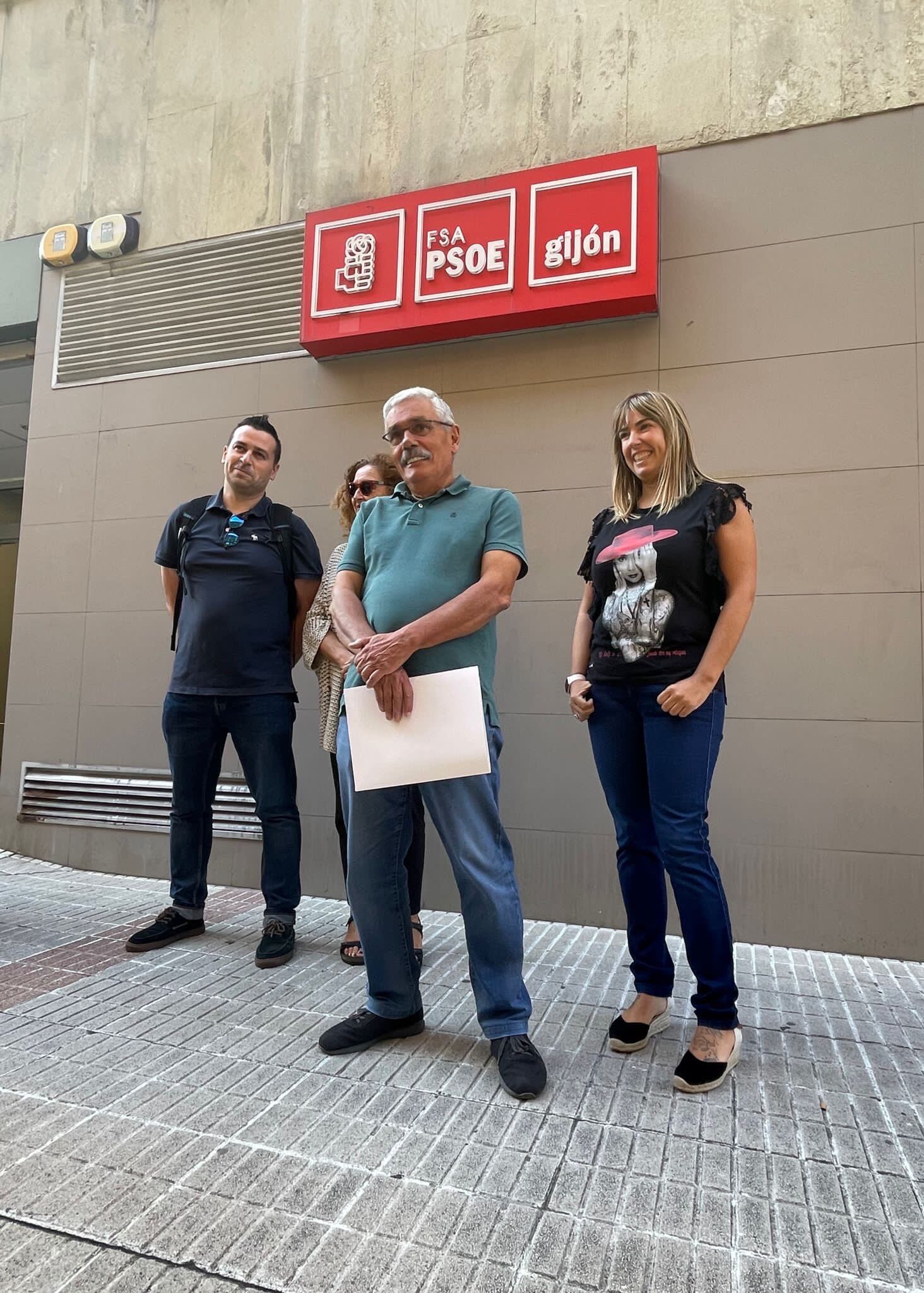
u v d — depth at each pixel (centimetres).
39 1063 189
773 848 297
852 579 298
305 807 357
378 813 201
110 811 391
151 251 414
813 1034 213
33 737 409
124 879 379
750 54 330
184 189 412
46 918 311
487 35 368
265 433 295
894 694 290
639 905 209
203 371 397
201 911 295
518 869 327
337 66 392
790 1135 161
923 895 281
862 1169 149
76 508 412
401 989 203
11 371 457
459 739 190
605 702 210
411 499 218
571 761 325
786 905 295
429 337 354
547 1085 181
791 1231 131
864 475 300
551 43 358
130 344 413
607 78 347
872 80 314
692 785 192
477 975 194
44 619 412
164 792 383
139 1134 159
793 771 297
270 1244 127
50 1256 124
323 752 355
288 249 389
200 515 300
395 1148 154
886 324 303
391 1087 179
